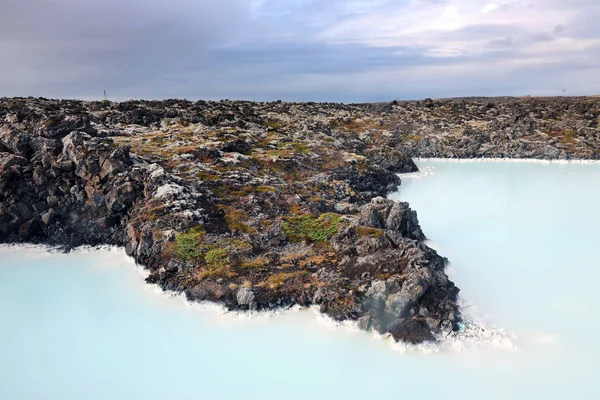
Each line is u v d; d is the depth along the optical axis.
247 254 39.62
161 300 35.44
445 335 29.80
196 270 37.53
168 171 57.56
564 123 122.38
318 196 57.28
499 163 102.19
